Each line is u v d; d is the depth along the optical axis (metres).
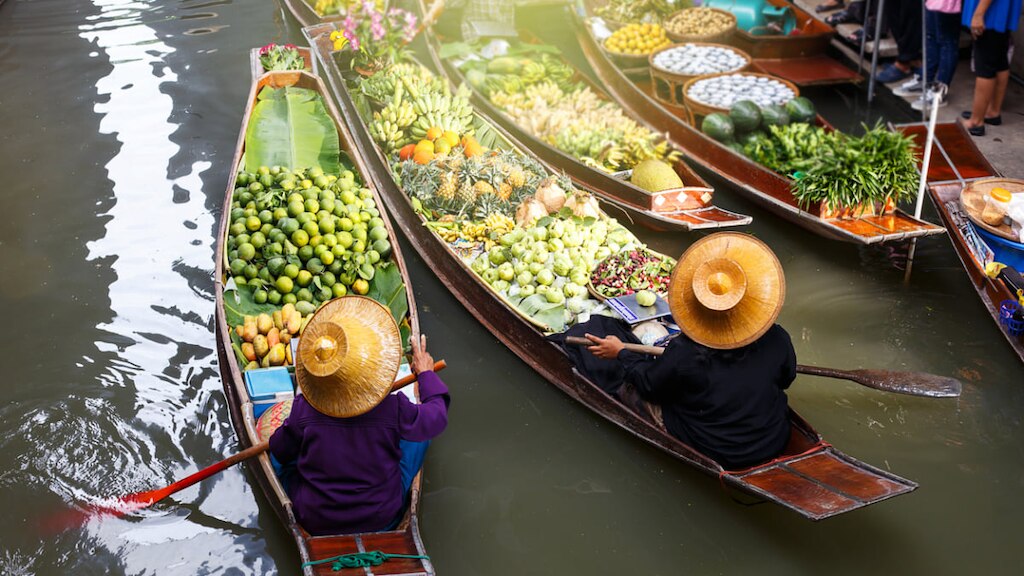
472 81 8.59
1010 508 4.76
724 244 4.62
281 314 5.61
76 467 5.11
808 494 4.25
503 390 5.67
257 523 4.79
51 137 8.70
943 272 6.60
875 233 6.34
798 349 5.88
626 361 5.12
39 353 5.96
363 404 4.08
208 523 4.79
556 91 8.38
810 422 5.32
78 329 6.18
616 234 6.42
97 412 5.47
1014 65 9.12
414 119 7.75
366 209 6.39
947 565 4.48
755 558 4.58
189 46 10.63
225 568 4.57
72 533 4.71
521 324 5.71
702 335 4.57
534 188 6.85
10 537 4.69
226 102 9.30
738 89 8.23
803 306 6.29
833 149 6.77
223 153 8.39
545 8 11.41
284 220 6.03
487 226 6.47
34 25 11.34
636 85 9.38
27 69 10.15
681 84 8.73
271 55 8.49
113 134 8.73
